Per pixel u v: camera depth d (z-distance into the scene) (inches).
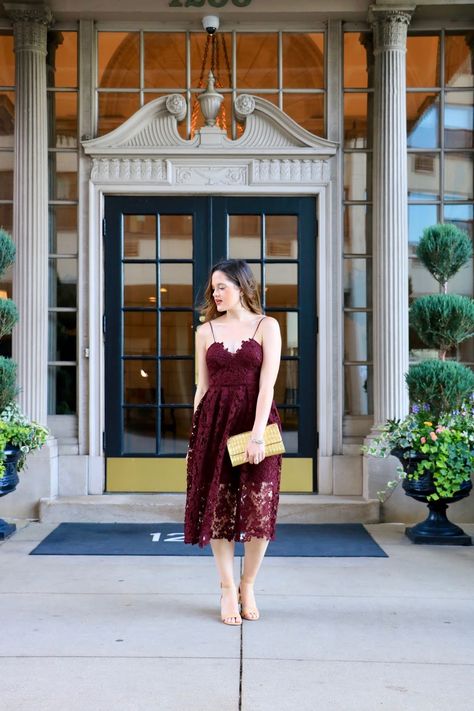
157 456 304.2
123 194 307.0
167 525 280.2
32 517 290.7
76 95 310.2
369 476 289.9
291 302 307.1
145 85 310.8
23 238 296.7
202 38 310.8
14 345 296.2
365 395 307.9
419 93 312.0
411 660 151.4
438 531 256.7
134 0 300.0
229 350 175.2
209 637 163.8
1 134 310.3
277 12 301.6
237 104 304.8
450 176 311.6
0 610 183.2
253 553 175.6
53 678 141.7
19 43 299.7
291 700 132.6
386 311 293.6
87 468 301.4
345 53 310.5
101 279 305.0
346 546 250.7
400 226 294.7
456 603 190.2
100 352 304.8
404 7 295.1
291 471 305.0
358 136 310.2
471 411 258.5
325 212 304.7
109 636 164.6
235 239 307.4
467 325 265.4
